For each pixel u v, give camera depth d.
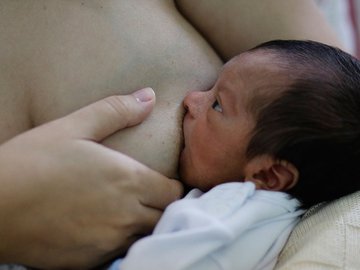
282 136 0.65
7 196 0.58
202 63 0.79
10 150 0.60
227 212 0.61
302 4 0.87
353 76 0.68
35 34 0.70
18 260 0.62
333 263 0.62
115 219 0.62
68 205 0.60
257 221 0.64
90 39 0.71
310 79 0.66
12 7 0.70
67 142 0.62
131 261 0.56
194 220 0.59
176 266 0.57
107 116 0.65
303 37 0.85
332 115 0.65
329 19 1.46
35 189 0.59
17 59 0.69
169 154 0.70
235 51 0.87
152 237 0.57
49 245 0.61
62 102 0.69
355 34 1.50
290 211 0.67
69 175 0.60
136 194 0.64
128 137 0.68
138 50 0.73
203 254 0.58
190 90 0.76
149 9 0.78
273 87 0.66
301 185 0.67
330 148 0.65
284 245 0.66
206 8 0.86
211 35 0.87
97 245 0.63
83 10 0.72
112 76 0.71
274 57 0.69
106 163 0.62
